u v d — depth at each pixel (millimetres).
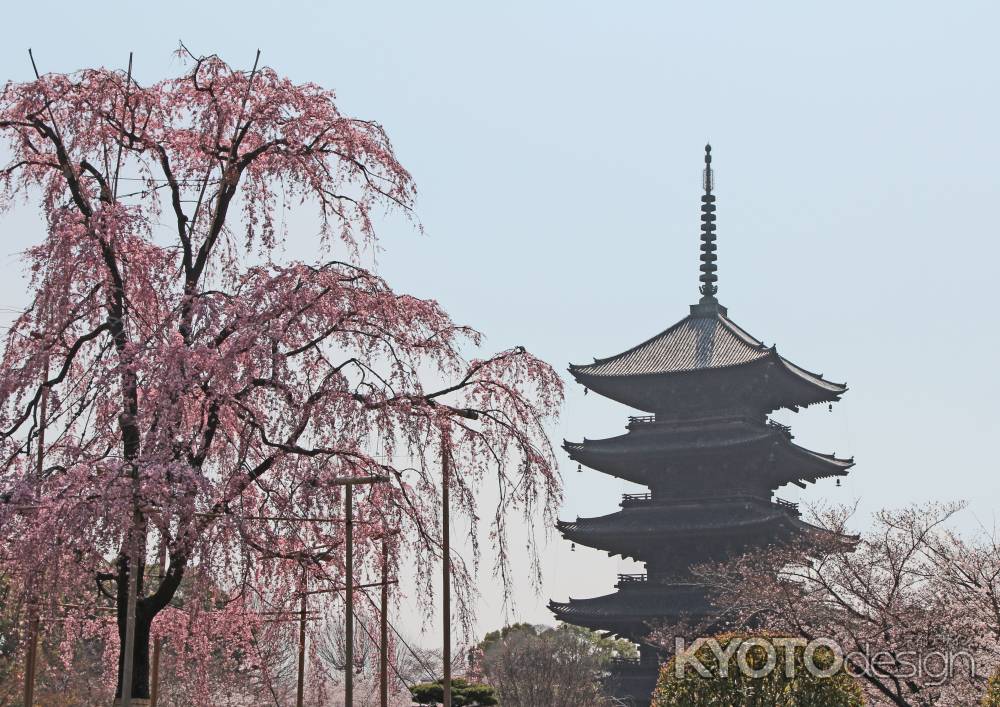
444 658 35500
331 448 26141
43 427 26094
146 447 24453
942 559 44156
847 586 45531
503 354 28062
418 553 27250
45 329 26172
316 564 27891
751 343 99438
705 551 93562
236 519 24500
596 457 96625
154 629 31266
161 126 29938
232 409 26375
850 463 103125
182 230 29031
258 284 26312
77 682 48062
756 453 94125
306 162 29172
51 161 28578
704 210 109062
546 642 97000
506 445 27547
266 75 29719
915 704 40250
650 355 102125
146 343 25516
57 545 23609
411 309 27312
